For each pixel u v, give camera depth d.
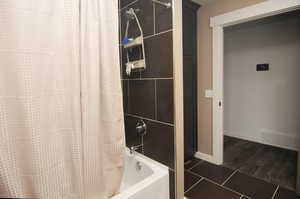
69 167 0.89
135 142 1.82
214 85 2.29
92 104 0.93
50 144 0.81
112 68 1.00
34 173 0.78
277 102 2.96
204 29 2.34
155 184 1.33
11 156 0.74
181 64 1.41
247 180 2.03
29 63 0.74
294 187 1.86
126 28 1.73
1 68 0.70
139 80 1.67
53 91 0.81
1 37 0.69
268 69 3.01
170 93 1.40
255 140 3.26
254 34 3.11
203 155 2.54
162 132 1.51
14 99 0.73
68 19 0.83
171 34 1.33
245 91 3.33
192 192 1.85
